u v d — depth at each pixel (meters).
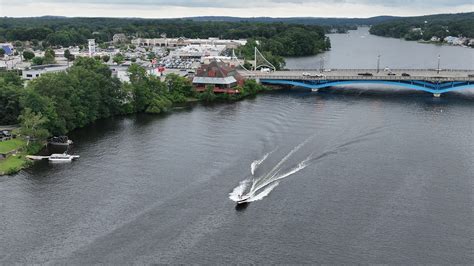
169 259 124.25
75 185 166.38
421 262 123.62
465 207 151.25
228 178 171.50
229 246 130.00
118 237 133.50
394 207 151.12
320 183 168.25
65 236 134.00
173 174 175.00
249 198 156.12
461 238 134.00
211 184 166.25
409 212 148.00
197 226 139.38
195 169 179.62
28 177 174.12
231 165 183.62
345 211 148.25
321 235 135.12
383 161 189.88
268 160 188.88
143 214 145.62
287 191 161.75
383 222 142.00
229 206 151.00
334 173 177.12
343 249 128.88
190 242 131.62
